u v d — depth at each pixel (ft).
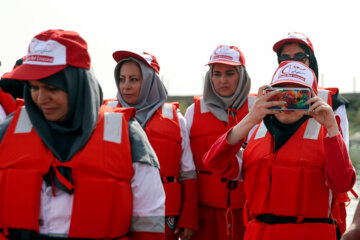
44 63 8.02
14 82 11.98
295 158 10.41
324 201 10.39
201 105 15.92
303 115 10.78
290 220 10.32
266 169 10.61
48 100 8.13
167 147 14.38
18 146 8.32
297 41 16.20
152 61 15.57
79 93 8.23
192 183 14.92
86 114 8.23
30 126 8.45
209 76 15.84
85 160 8.09
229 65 15.49
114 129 8.50
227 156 10.77
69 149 8.27
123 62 15.35
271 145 10.81
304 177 10.33
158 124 14.52
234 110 15.51
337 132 10.07
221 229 14.97
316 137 10.58
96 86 8.59
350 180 9.95
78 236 8.03
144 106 15.10
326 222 10.43
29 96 8.52
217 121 15.42
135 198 8.59
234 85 15.64
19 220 8.10
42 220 8.13
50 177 8.14
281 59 16.39
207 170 15.23
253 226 10.73
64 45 8.13
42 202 8.14
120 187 8.29
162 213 8.73
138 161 8.56
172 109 15.19
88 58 8.45
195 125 15.65
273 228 10.34
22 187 8.11
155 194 8.67
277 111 10.30
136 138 8.72
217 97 15.81
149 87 15.10
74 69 8.21
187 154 15.11
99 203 8.09
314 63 16.71
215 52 15.83
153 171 8.75
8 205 8.14
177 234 15.03
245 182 11.20
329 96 14.61
